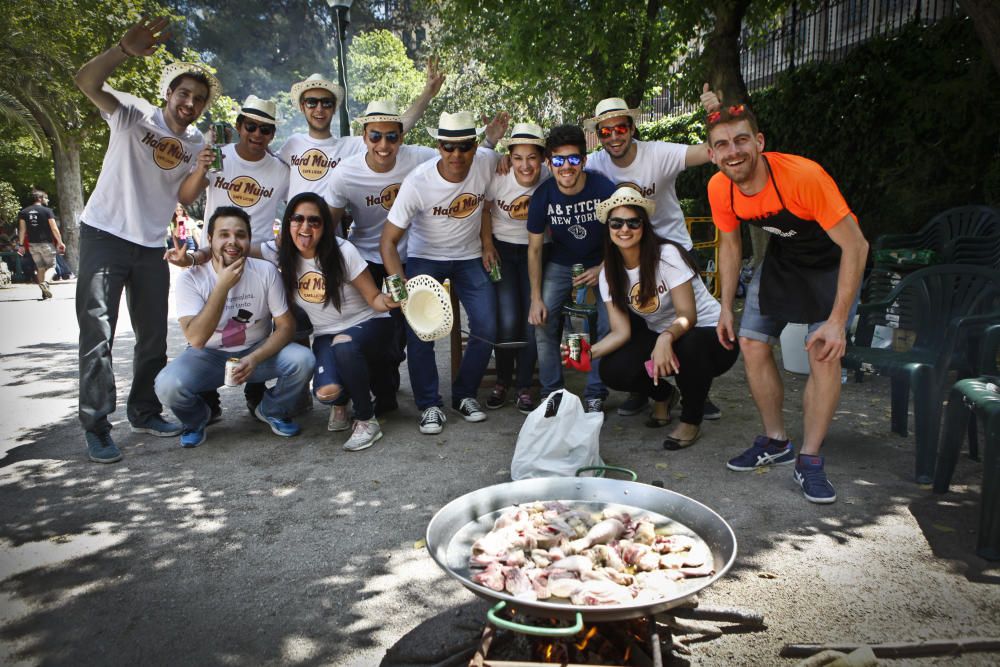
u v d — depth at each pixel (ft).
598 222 15.30
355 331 14.79
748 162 10.69
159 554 10.28
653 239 13.38
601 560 7.05
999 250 16.79
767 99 33.91
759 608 8.43
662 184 15.46
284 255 14.49
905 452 13.20
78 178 61.36
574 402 12.41
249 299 14.70
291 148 17.42
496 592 6.18
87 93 13.52
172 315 34.22
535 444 12.33
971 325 11.43
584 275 15.16
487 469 13.26
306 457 14.14
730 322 12.69
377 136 15.57
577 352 14.34
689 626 7.99
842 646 7.48
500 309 16.40
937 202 23.80
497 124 18.16
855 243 10.62
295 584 9.39
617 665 6.68
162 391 14.28
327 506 11.83
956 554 9.47
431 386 15.87
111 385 14.29
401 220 15.24
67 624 8.57
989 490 9.23
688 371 13.51
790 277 11.76
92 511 11.80
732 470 12.68
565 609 5.89
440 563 6.73
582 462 12.20
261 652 7.95
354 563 9.91
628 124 14.96
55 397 19.36
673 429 15.17
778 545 9.93
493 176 15.84
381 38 114.32
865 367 15.88
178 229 57.16
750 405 16.80
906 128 25.00
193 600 9.04
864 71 27.96
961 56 24.02
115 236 14.17
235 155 16.48
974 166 22.98
